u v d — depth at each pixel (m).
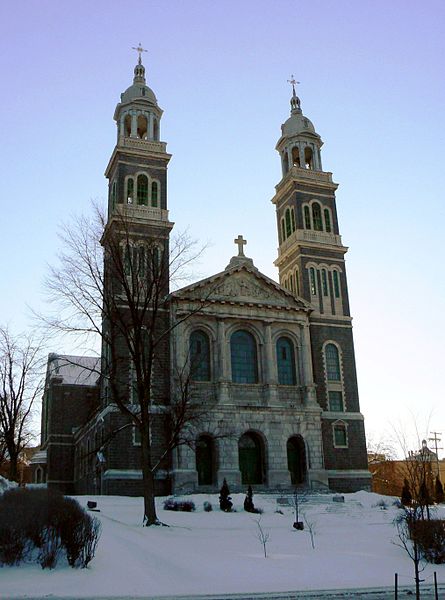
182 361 59.16
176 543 28.73
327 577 22.17
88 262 40.03
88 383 87.62
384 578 22.20
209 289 62.88
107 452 55.72
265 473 59.06
